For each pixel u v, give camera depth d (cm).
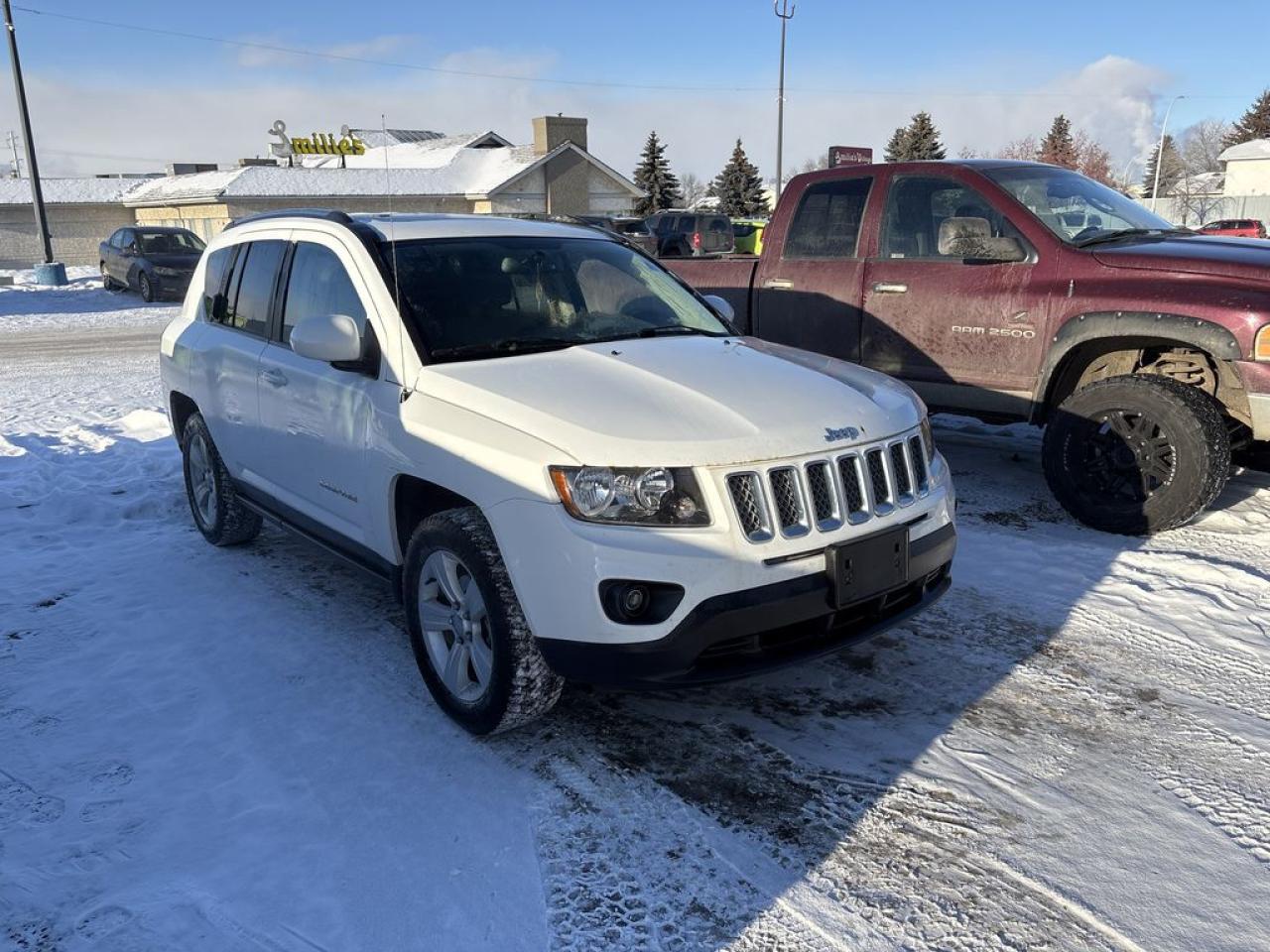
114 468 750
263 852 294
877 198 652
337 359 380
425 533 358
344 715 375
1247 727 355
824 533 323
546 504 311
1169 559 512
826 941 254
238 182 3781
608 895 272
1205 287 512
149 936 259
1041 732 355
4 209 4366
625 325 432
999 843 292
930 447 390
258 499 505
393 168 4384
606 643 307
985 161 637
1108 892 270
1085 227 595
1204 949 249
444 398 354
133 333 1828
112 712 380
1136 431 539
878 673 402
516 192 4156
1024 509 606
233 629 456
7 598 496
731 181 6781
